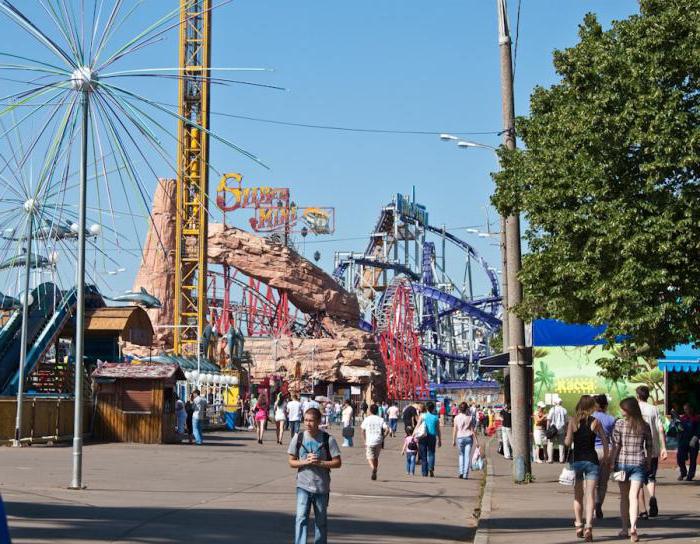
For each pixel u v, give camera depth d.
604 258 26.89
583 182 26.83
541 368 40.16
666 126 25.14
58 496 22.38
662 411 38.47
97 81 26.34
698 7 26.14
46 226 40.06
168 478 28.41
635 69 25.81
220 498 23.34
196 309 116.38
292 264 169.25
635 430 16.95
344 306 178.25
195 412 48.25
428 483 31.34
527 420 30.55
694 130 24.94
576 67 28.31
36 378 54.38
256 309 168.88
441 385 195.88
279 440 52.06
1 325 56.44
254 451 43.94
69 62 26.20
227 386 78.31
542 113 31.61
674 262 25.25
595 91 27.64
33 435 42.50
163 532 16.91
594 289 26.89
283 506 21.98
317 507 14.14
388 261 199.38
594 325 28.20
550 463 39.22
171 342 139.25
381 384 162.50
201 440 48.56
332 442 14.26
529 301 29.97
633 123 25.98
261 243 168.62
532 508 22.80
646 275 25.31
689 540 16.30
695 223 25.06
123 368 47.53
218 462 35.84
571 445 17.38
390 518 21.05
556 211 27.56
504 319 45.03
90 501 21.55
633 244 25.22
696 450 30.03
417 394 177.88
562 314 29.73
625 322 25.59
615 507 23.39
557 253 27.94
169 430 48.28
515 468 30.36
